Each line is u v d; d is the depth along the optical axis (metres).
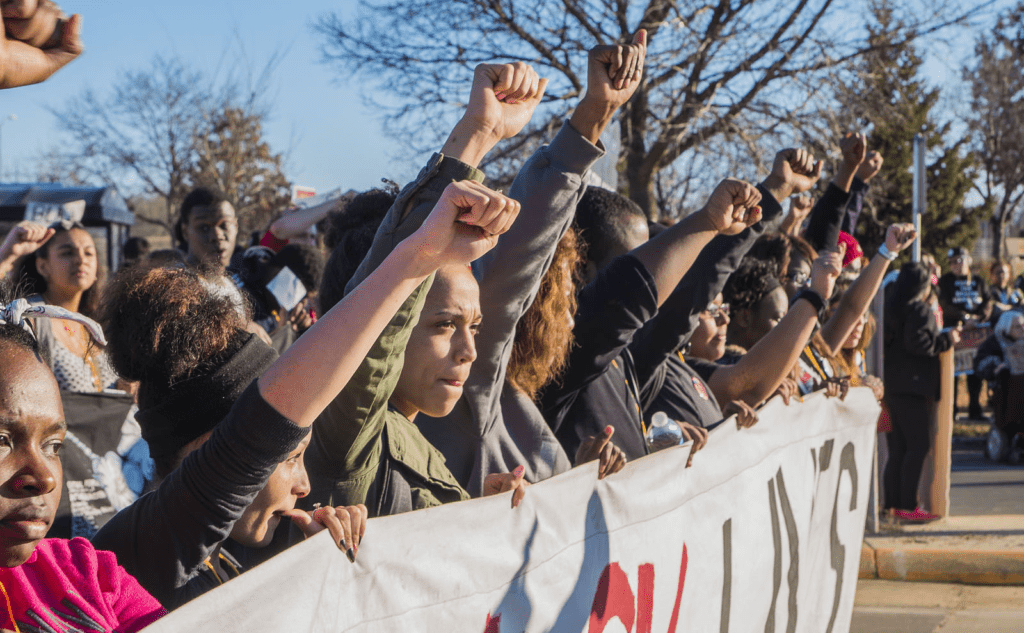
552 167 2.19
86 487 2.55
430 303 1.95
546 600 1.90
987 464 9.71
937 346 6.36
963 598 5.33
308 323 4.20
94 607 1.20
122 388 2.79
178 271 1.72
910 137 23.53
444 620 1.61
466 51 15.48
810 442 3.58
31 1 0.94
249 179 27.14
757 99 15.80
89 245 3.61
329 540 1.36
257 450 1.30
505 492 1.79
